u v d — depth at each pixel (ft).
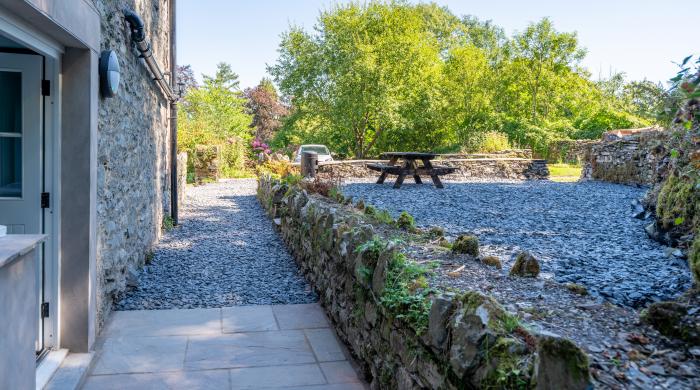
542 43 96.58
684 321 6.29
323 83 79.71
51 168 10.80
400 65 78.23
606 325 6.69
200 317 14.10
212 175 59.06
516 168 57.31
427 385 7.02
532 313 7.16
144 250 19.60
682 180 18.12
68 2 9.45
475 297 6.20
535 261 9.59
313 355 11.62
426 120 82.48
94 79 11.11
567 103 102.78
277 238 25.63
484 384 5.44
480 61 97.25
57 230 10.84
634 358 5.61
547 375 4.56
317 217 16.21
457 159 58.23
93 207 11.23
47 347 10.85
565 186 43.47
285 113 132.87
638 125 85.92
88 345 11.14
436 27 131.95
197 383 10.12
